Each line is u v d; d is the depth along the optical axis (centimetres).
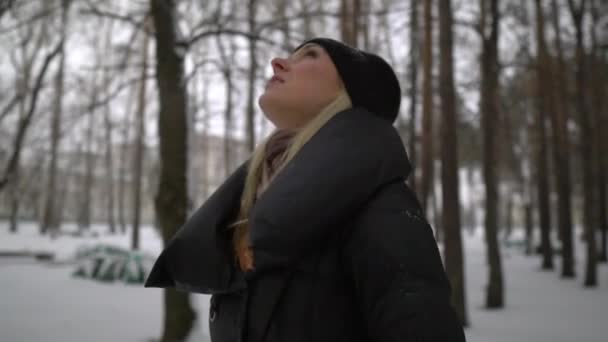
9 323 765
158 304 999
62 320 805
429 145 1084
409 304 77
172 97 664
